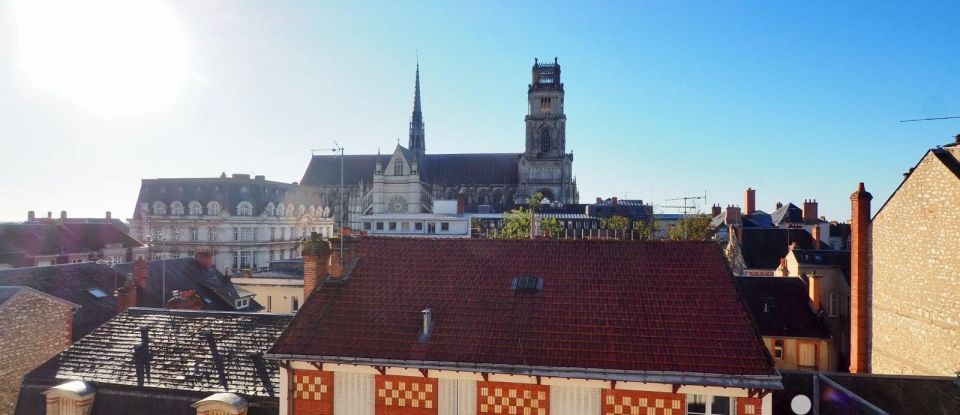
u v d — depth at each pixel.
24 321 25.44
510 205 134.00
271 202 109.75
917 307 27.00
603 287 20.55
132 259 77.69
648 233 101.38
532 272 21.73
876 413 18.50
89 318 35.72
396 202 125.62
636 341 18.09
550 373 17.41
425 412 18.64
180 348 22.84
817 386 21.89
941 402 21.20
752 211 114.69
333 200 138.88
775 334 42.31
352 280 22.28
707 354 17.36
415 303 20.78
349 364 18.75
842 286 47.31
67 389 20.59
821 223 89.44
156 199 103.44
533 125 141.25
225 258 100.19
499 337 18.84
